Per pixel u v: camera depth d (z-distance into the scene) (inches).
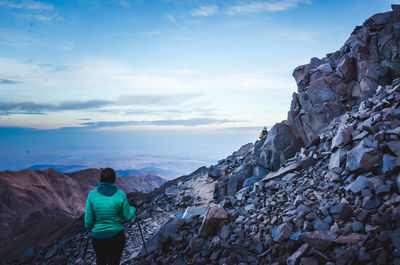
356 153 231.0
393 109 259.6
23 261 404.2
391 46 409.4
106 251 158.1
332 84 454.3
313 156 329.1
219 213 238.8
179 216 293.6
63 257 352.5
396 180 178.7
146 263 237.1
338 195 213.9
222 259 191.6
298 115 460.8
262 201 275.1
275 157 464.1
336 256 147.6
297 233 176.9
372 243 143.2
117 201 156.9
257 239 201.0
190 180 655.1
